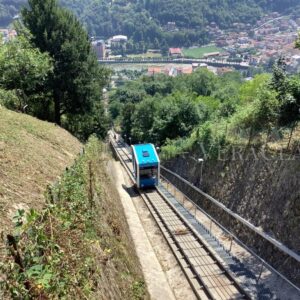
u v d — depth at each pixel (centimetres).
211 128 2445
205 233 1731
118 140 7312
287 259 1249
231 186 1830
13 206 758
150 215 2086
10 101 2028
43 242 576
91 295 637
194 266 1404
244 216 1609
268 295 1165
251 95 3028
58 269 590
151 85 9175
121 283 939
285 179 1434
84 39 2672
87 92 2645
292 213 1317
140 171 2652
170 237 1719
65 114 2970
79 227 817
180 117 3775
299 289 1055
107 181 1800
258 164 1667
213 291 1238
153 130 4062
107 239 1034
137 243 1641
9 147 1130
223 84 7269
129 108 6750
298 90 1563
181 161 2884
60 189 869
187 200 2356
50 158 1265
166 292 1277
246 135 1925
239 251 1499
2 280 497
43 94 2606
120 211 1723
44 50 2491
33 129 1547
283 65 1806
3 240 568
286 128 1725
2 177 880
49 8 2466
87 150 1595
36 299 498
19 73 2052
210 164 2184
